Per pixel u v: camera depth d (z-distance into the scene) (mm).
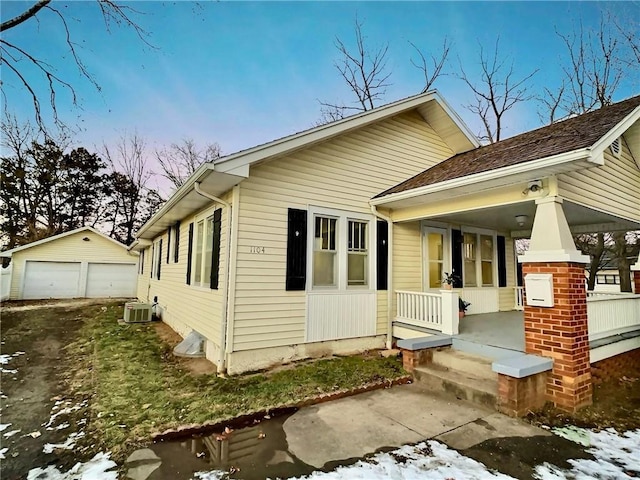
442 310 6238
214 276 6332
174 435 3576
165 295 11453
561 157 4070
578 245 16094
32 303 16844
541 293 4578
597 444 3445
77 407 4531
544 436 3592
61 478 2889
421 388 5062
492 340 5574
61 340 9062
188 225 8984
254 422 3936
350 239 7117
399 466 3018
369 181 7457
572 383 4215
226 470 2969
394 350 7094
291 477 2855
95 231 20500
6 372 6266
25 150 19047
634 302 6535
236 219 5746
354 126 6836
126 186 29047
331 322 6625
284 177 6305
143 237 14078
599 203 5680
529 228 9406
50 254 19500
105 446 3398
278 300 6059
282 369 5777
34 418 4207
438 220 8227
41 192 25562
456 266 8461
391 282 7469
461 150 9188
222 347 5637
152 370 5910
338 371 5605
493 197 5535
